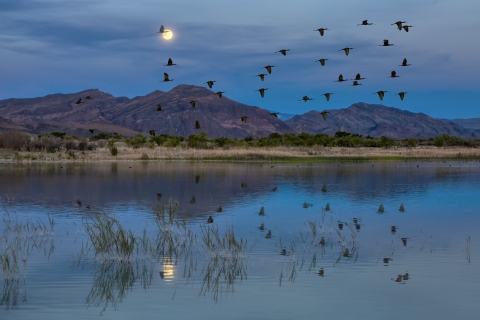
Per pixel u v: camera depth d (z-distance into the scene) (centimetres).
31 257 1847
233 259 1812
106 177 4831
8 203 3117
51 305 1364
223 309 1327
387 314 1303
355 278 1592
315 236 2180
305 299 1403
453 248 1961
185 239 2120
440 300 1401
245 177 4928
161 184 4225
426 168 6406
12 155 8156
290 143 12612
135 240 2022
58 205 3042
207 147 11062
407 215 2716
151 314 1300
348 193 3675
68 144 9925
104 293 1454
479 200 3297
